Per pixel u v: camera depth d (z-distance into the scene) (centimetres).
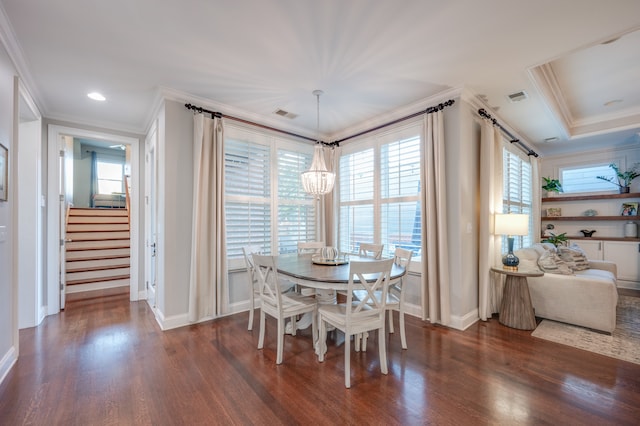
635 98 379
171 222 317
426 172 335
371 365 236
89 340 284
